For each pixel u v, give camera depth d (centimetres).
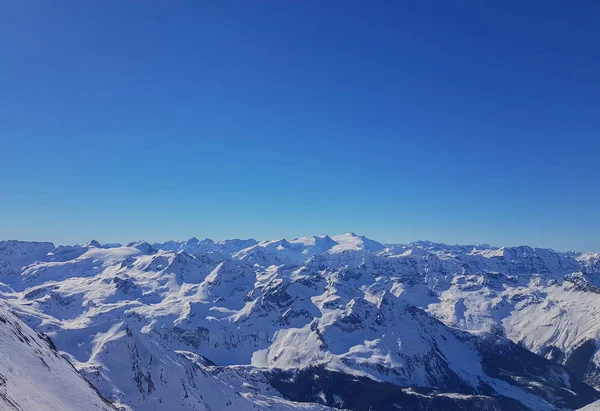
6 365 9544
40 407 8444
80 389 12194
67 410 9562
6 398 7538
